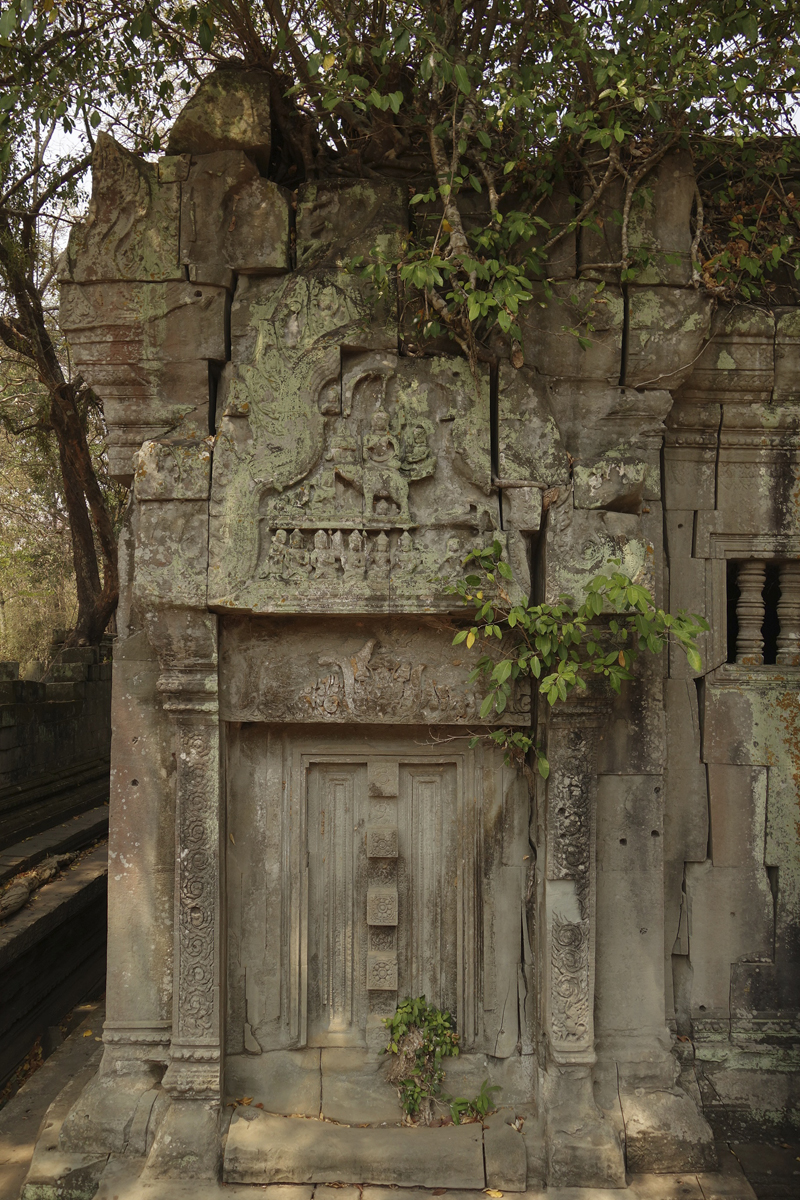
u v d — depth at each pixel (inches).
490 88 145.1
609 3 164.2
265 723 166.6
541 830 160.1
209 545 151.8
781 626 182.1
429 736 166.4
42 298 420.2
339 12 153.1
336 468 154.6
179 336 159.6
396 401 158.7
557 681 137.3
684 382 172.2
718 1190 145.4
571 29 161.3
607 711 153.7
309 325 156.9
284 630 160.2
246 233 159.5
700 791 174.1
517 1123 154.3
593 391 163.9
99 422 524.7
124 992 160.4
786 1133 162.7
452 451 157.4
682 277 160.7
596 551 150.9
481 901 166.9
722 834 173.6
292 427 155.1
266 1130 150.6
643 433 165.0
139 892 161.6
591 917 154.2
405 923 167.9
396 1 157.9
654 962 162.4
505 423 156.5
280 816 166.7
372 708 159.5
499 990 165.0
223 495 152.6
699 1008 171.8
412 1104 156.3
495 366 159.9
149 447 152.0
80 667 406.3
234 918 164.6
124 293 159.2
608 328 160.6
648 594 134.0
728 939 172.6
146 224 158.7
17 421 505.0
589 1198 142.7
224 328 160.6
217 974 153.9
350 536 151.9
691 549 176.4
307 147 169.3
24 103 170.2
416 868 168.7
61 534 649.0
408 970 167.5
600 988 161.6
